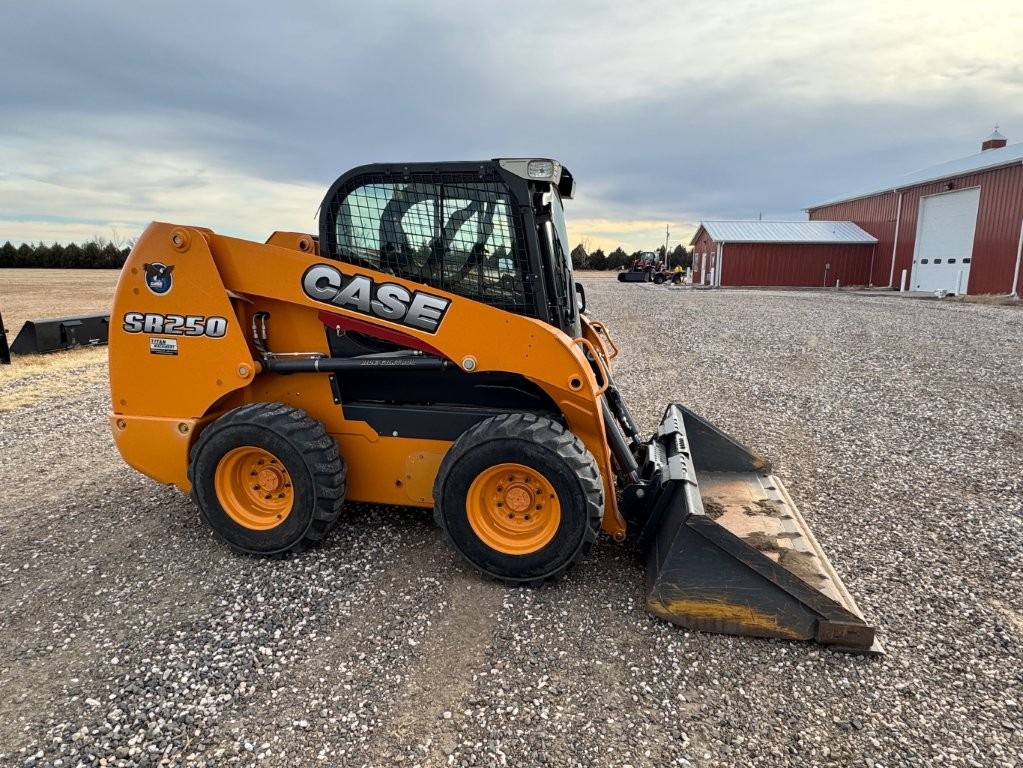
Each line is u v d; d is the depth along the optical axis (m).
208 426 3.76
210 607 3.26
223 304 3.64
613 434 3.76
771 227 35.19
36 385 8.76
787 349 11.72
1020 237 22.03
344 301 3.56
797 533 3.60
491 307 3.41
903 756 2.33
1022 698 2.63
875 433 6.43
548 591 3.42
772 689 2.68
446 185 3.55
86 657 2.87
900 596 3.41
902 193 29.23
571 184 4.42
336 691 2.64
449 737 2.40
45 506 4.59
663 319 16.81
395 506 4.49
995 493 4.86
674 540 3.07
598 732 2.43
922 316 16.75
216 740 2.38
